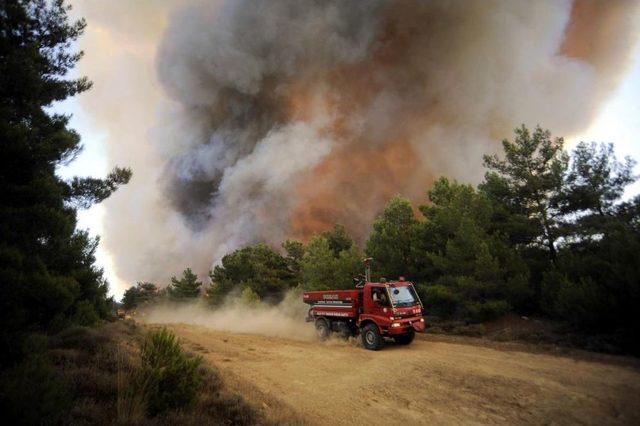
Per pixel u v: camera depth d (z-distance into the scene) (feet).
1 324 21.99
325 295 55.42
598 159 60.59
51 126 36.70
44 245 31.40
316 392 28.84
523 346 42.75
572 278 48.98
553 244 61.67
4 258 23.97
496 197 67.97
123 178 42.93
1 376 17.43
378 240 73.26
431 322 59.47
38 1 34.86
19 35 33.50
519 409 24.84
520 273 55.11
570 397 26.27
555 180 61.87
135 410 17.79
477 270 54.19
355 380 32.07
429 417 24.03
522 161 65.36
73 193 40.19
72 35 37.52
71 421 15.88
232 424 19.57
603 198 59.21
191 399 20.06
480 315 54.49
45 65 35.12
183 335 58.08
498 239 59.11
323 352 44.32
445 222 62.85
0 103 29.12
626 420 22.74
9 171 27.22
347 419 23.43
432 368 34.32
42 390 16.02
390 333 43.62
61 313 33.53
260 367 36.52
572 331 44.60
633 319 38.60
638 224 49.39
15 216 26.45
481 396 27.27
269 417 20.93
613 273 41.14
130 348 30.68
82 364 23.72
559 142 63.93
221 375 28.04
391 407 25.84
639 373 30.99
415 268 66.69
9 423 14.35
